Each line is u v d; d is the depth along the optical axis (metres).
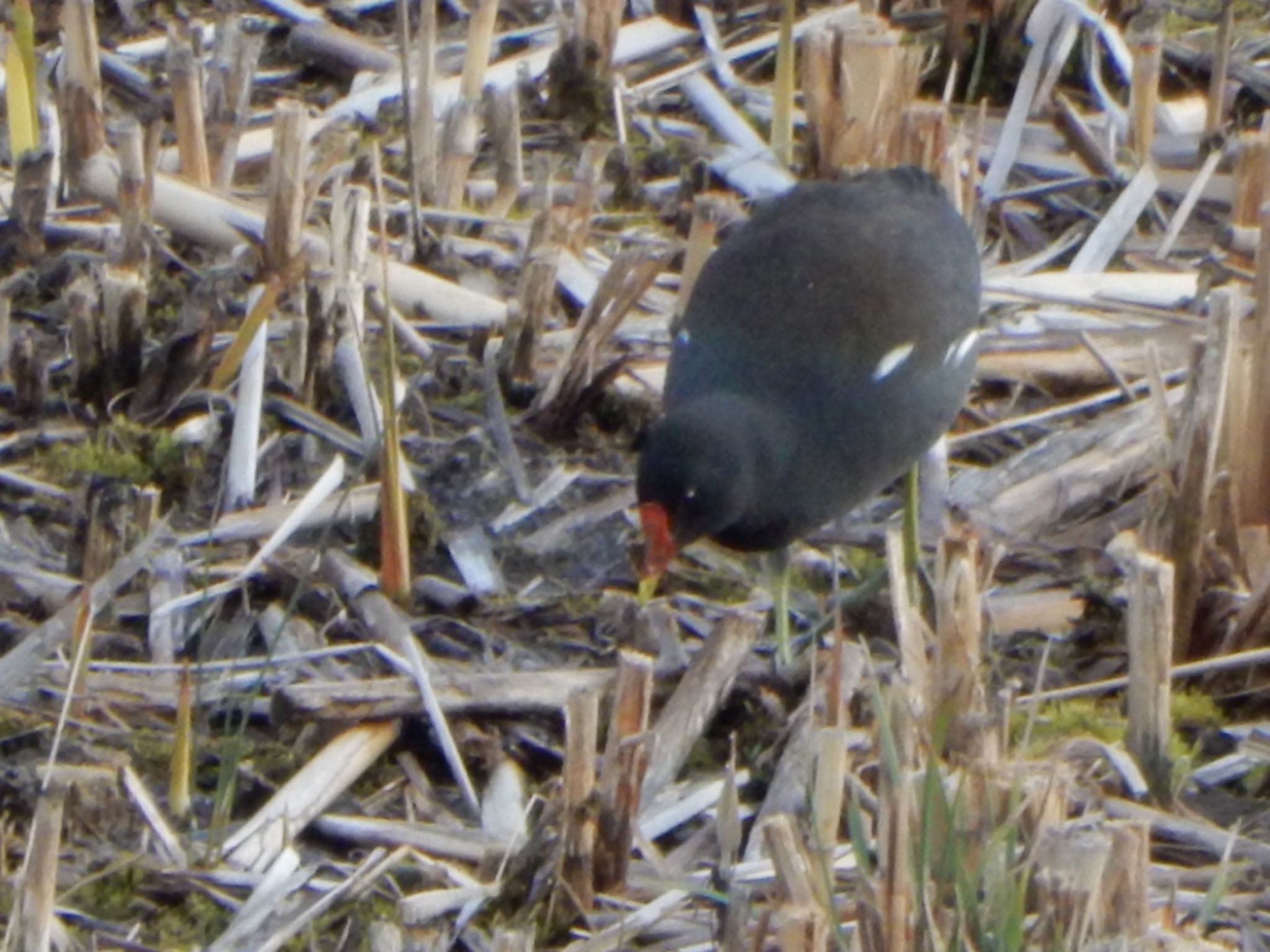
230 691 9.18
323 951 7.96
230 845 8.30
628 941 7.94
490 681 9.22
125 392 11.15
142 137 11.87
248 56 12.68
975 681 8.42
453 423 11.21
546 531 10.52
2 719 8.88
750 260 10.45
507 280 12.25
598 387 11.21
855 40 12.16
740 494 9.90
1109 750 8.95
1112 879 7.10
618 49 14.05
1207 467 9.56
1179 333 11.80
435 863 8.34
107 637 9.51
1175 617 9.82
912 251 10.45
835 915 7.01
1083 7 13.53
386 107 13.43
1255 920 8.09
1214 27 14.59
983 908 7.00
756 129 13.71
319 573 9.95
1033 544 10.60
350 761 8.81
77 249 12.10
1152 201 13.06
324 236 11.99
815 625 10.05
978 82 14.12
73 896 8.06
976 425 11.60
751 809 8.90
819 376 10.12
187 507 10.49
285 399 11.11
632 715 8.02
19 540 10.12
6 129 13.02
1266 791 9.02
